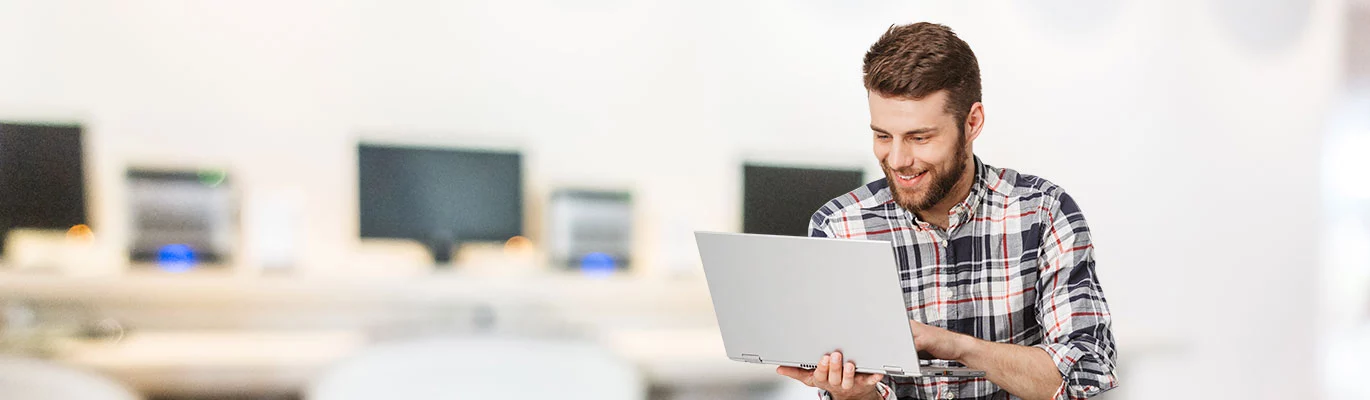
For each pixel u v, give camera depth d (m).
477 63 3.02
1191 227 3.26
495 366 1.81
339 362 1.85
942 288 1.58
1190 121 3.25
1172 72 3.23
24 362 2.02
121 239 2.88
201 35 2.90
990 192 1.57
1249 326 3.31
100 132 2.87
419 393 1.80
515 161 2.86
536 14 3.04
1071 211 1.54
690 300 2.89
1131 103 3.21
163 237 2.60
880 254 1.23
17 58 2.83
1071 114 3.17
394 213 2.78
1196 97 3.25
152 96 2.89
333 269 2.99
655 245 3.09
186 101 2.91
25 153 2.64
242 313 2.68
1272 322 3.34
